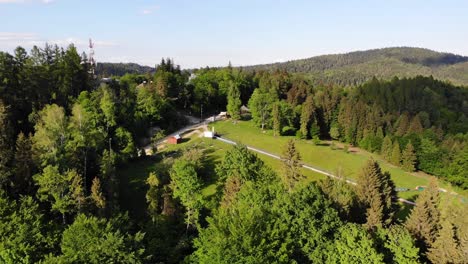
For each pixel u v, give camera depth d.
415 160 116.25
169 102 148.62
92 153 79.81
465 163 105.31
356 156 123.56
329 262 38.28
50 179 58.50
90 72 132.62
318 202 42.59
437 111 177.62
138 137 120.50
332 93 167.88
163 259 48.81
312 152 119.88
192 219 64.75
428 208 48.31
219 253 33.44
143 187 85.62
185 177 67.94
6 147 64.94
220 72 194.50
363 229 40.81
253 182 66.62
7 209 43.34
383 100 182.62
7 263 35.12
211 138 124.19
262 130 139.00
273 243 35.31
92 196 63.00
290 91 168.12
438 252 43.31
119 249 35.34
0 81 89.06
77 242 35.25
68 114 99.56
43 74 102.56
